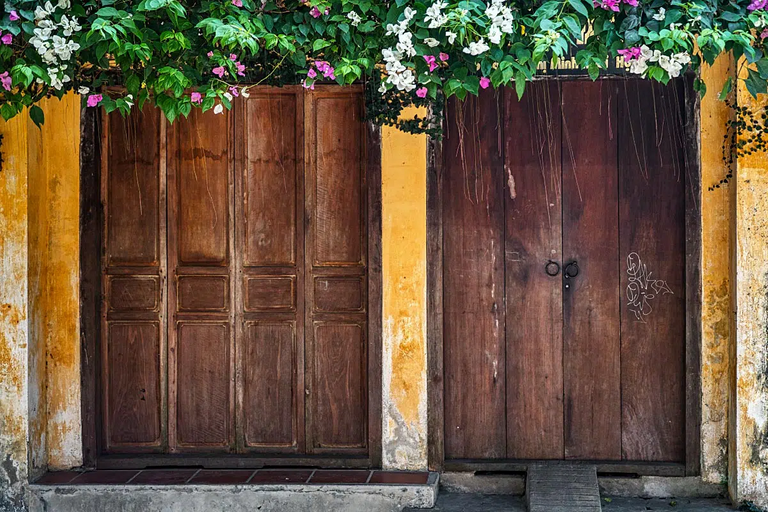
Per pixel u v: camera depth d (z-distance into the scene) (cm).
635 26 350
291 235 514
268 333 516
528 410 511
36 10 342
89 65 466
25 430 482
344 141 511
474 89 359
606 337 505
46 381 506
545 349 509
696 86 410
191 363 519
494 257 510
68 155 506
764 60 369
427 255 498
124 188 517
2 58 360
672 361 500
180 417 519
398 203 496
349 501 474
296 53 375
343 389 513
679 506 475
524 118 509
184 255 517
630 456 504
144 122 517
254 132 516
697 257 486
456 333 513
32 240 488
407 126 489
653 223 501
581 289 507
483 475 504
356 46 370
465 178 511
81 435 509
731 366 475
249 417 517
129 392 519
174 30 356
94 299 509
